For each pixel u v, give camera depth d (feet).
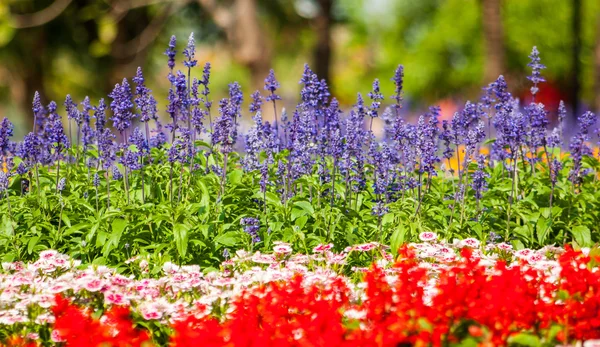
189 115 10.06
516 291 7.54
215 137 9.83
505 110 10.11
